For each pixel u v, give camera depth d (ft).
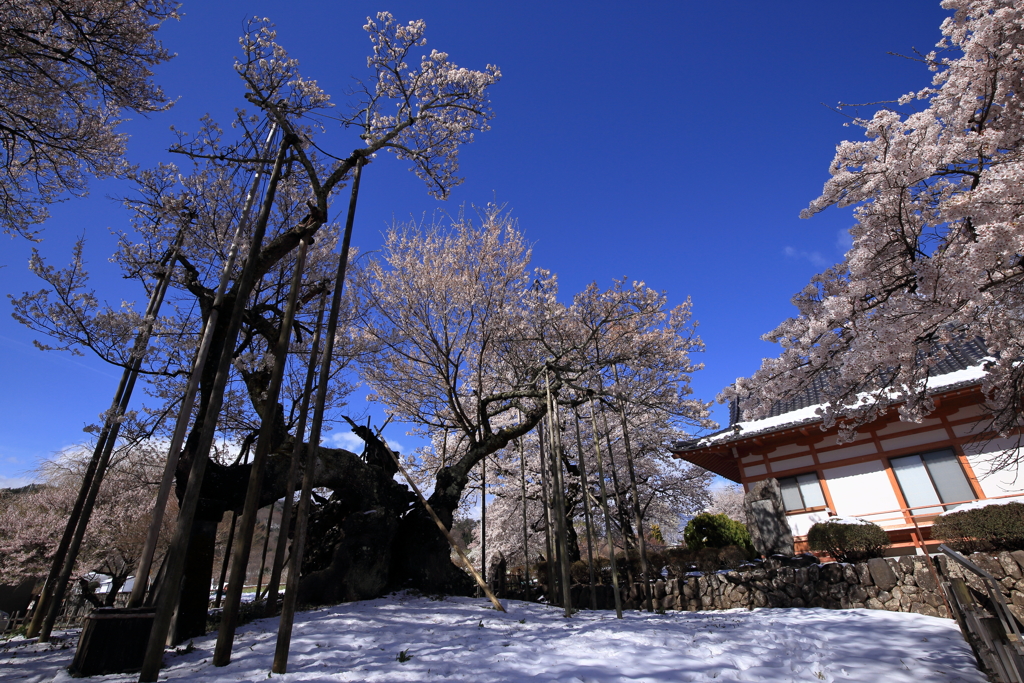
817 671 15.05
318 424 15.57
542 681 12.61
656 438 55.93
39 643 21.25
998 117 18.04
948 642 18.95
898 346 14.80
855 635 20.63
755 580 31.78
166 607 12.74
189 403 17.78
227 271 19.99
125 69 23.47
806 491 40.09
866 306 15.92
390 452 33.71
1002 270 14.30
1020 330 16.65
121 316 24.09
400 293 42.22
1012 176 12.58
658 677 13.30
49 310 22.44
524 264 45.83
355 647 16.48
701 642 18.12
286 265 33.50
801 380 16.74
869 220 15.66
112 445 26.40
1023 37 15.94
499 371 45.57
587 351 42.47
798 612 27.27
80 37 22.09
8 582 50.44
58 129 24.08
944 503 32.45
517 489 59.06
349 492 29.71
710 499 64.80
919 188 17.80
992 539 25.00
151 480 44.62
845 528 31.45
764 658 16.08
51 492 57.11
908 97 20.62
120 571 57.52
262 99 19.26
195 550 19.80
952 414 35.63
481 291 43.21
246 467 24.71
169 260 29.12
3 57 20.84
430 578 29.66
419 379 45.88
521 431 37.65
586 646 16.74
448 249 44.62
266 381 28.89
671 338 44.91
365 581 26.37
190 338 24.90
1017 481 32.17
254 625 20.15
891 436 37.70
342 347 35.58
